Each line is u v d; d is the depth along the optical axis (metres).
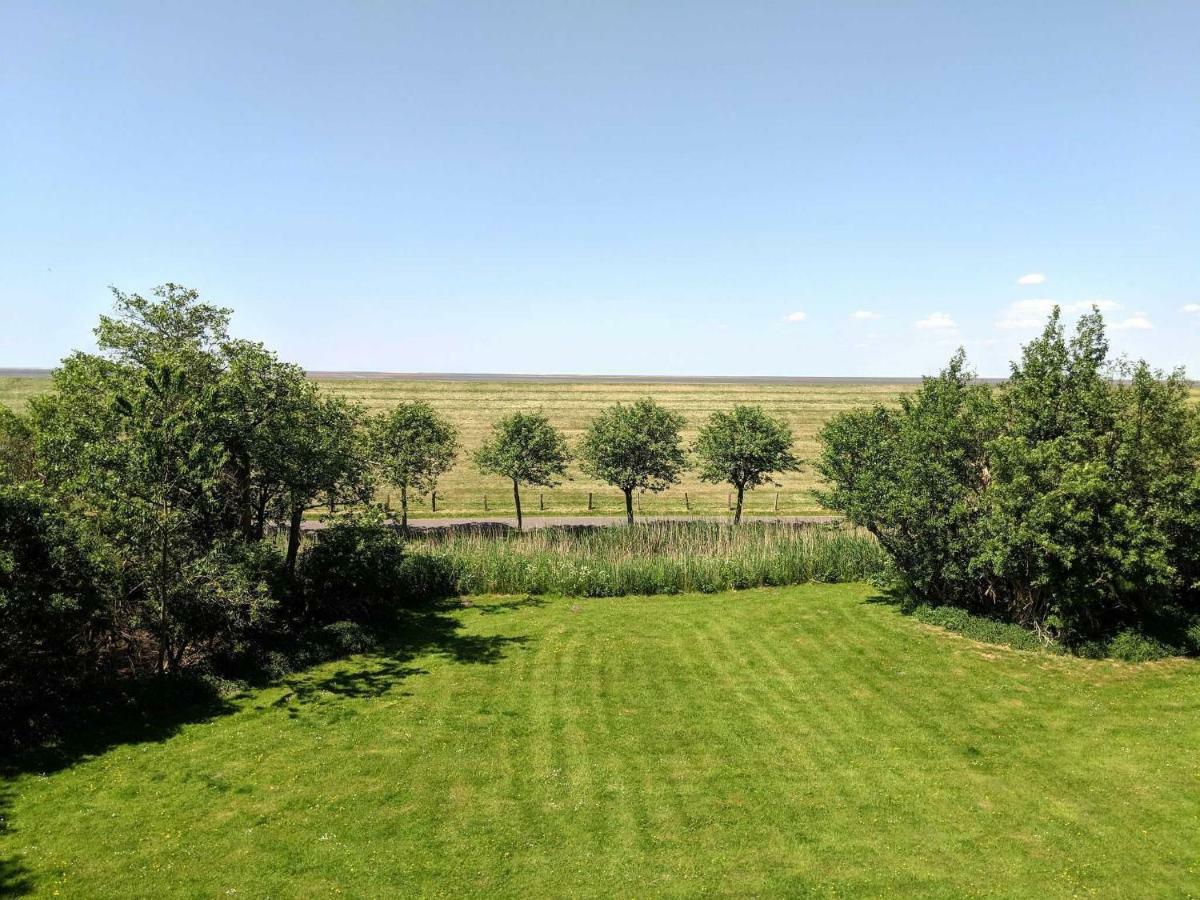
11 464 16.97
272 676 15.58
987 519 16.88
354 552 18.59
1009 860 9.39
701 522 31.41
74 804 10.28
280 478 16.94
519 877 8.99
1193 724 13.30
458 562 23.11
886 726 13.42
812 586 23.50
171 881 8.68
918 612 19.89
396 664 16.67
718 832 10.03
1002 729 13.25
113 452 13.63
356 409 20.05
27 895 8.28
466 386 69.38
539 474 31.73
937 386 19.23
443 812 10.44
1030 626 17.98
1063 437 16.81
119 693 13.48
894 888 8.83
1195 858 9.39
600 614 20.64
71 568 12.68
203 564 14.23
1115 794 10.99
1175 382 17.34
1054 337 17.80
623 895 8.68
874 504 18.88
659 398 66.56
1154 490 16.39
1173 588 18.06
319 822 10.07
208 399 14.83
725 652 17.44
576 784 11.30
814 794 11.06
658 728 13.36
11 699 12.35
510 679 15.75
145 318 17.38
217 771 11.42
